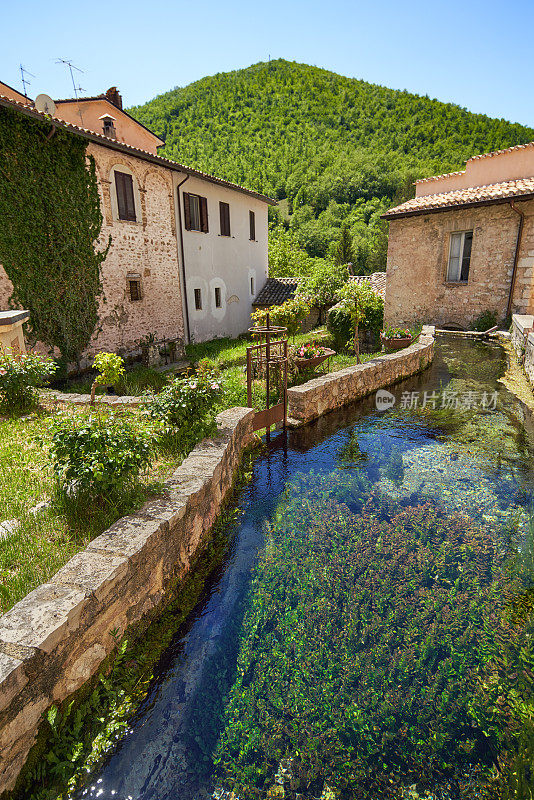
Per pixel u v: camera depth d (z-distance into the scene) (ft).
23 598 7.87
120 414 15.72
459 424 23.47
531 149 41.73
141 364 45.27
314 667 9.00
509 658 8.86
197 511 12.58
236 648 9.59
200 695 8.54
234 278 63.52
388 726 7.84
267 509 15.42
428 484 17.02
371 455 19.93
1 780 6.15
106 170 39.86
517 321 34.01
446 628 9.71
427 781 7.03
